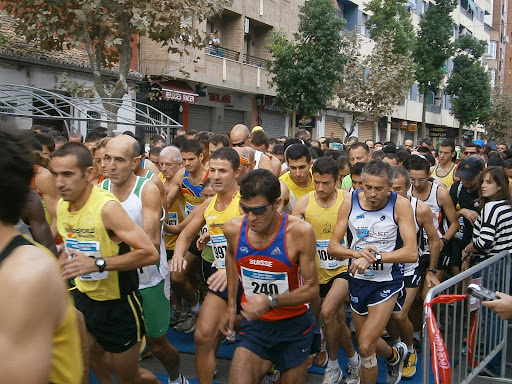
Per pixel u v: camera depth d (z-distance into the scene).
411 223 4.06
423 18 30.83
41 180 4.32
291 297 3.30
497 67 62.97
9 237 1.66
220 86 20.86
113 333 3.57
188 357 5.40
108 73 15.95
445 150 7.89
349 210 4.24
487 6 59.72
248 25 22.88
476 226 5.41
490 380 4.83
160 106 19.56
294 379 3.46
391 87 24.14
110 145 3.96
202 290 6.64
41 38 12.52
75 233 3.44
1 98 10.89
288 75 21.67
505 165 7.56
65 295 1.68
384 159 6.69
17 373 1.46
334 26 21.30
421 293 5.59
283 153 8.33
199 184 5.77
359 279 4.18
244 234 3.38
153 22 12.08
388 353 4.52
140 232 3.40
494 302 3.38
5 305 1.49
